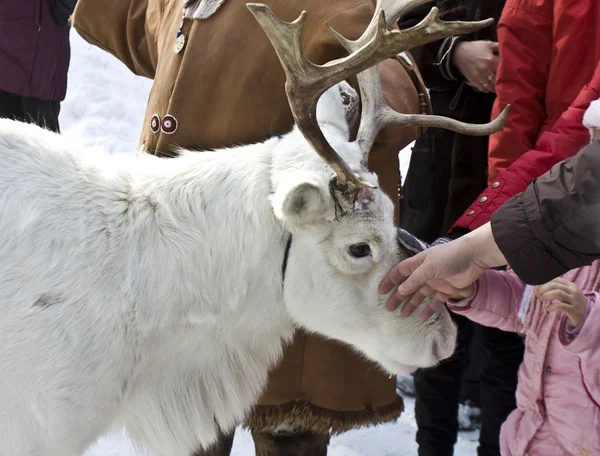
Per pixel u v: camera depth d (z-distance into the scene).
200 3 2.98
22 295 2.35
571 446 2.63
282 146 2.62
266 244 2.58
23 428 2.40
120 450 3.83
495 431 3.69
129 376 2.51
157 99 3.10
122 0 3.60
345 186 2.49
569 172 2.18
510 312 2.76
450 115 3.81
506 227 2.26
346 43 2.53
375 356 2.74
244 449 4.10
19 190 2.44
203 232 2.55
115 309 2.42
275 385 3.01
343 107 2.75
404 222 4.09
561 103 3.12
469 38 3.71
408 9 2.52
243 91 2.89
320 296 2.61
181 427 2.78
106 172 2.60
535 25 3.14
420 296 2.58
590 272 2.70
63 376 2.36
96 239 2.45
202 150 2.99
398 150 3.00
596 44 3.01
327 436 3.16
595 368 2.52
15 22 5.61
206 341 2.67
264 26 2.21
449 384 3.74
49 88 5.92
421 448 3.84
